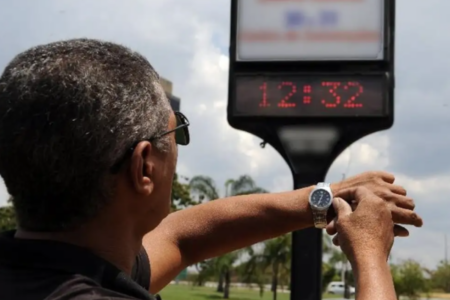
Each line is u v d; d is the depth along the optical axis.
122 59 1.45
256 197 2.35
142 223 1.56
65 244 1.38
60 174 1.36
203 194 38.03
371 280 1.54
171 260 2.26
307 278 4.66
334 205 1.83
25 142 1.35
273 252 35.81
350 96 5.04
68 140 1.34
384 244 1.66
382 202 1.73
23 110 1.35
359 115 5.01
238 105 5.14
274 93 5.12
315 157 5.03
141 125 1.45
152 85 1.51
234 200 2.36
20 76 1.38
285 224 2.29
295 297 4.67
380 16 5.09
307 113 5.06
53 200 1.39
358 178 2.06
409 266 39.72
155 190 1.54
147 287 2.06
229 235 2.33
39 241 1.38
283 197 2.31
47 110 1.34
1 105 1.38
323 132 5.05
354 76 5.05
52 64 1.37
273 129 5.08
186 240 2.32
